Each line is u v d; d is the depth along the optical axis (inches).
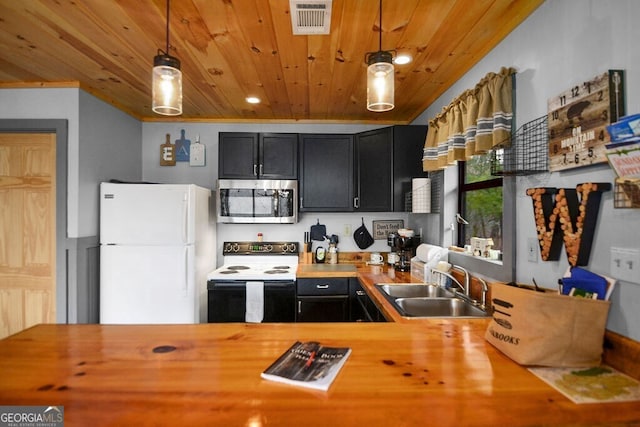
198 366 39.5
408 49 77.8
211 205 130.1
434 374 37.9
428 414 30.7
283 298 113.3
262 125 137.6
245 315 112.8
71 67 91.0
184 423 29.2
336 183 125.6
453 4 61.1
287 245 135.7
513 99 65.1
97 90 108.0
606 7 44.9
